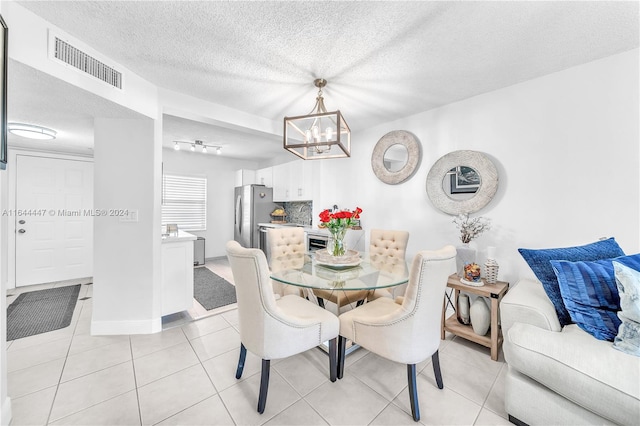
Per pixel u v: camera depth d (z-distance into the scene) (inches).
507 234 94.0
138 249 94.1
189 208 215.6
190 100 101.6
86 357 79.1
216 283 156.2
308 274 76.7
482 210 99.8
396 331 57.6
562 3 56.0
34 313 111.7
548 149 85.5
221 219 232.8
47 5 57.2
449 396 63.7
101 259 92.0
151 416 57.2
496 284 85.7
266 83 91.4
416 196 119.4
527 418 52.9
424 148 116.2
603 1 55.5
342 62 78.4
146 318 95.0
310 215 202.7
